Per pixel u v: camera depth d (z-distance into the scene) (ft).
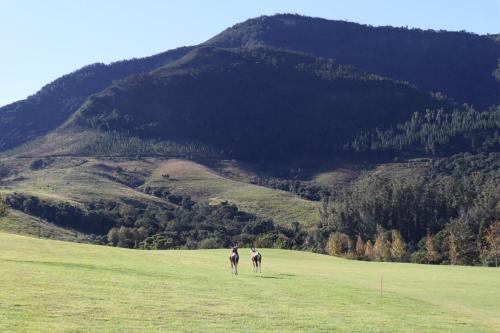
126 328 74.13
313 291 123.13
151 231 464.65
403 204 445.78
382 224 444.96
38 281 107.55
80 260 158.40
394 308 107.45
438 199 447.42
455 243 360.07
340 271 192.54
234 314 88.63
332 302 109.09
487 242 361.30
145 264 161.27
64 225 453.17
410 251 394.93
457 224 390.83
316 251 420.77
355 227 450.71
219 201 623.77
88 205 517.55
